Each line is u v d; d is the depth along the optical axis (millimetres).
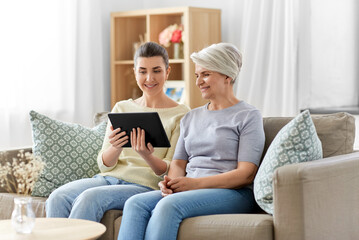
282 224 2152
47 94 4465
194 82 4625
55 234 2039
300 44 4359
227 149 2609
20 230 2035
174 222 2299
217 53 2662
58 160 3041
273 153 2383
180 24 4949
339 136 2584
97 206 2557
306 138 2352
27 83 4332
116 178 2854
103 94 4938
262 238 2160
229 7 4895
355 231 2377
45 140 3053
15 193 3020
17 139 4281
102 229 2111
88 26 4738
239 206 2502
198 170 2654
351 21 4520
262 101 4539
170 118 2961
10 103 4230
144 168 2857
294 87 4359
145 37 4938
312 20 4496
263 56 4527
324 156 2584
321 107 4488
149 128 2600
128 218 2410
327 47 4523
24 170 2320
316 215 2176
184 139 2777
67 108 4605
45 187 2988
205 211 2395
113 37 4945
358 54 4547
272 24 4469
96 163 3123
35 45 4379
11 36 4203
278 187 2160
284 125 2693
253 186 2586
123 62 4922
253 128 2588
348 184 2334
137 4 5363
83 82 4727
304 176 2125
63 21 4566
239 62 2725
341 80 4539
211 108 2766
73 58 4617
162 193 2533
